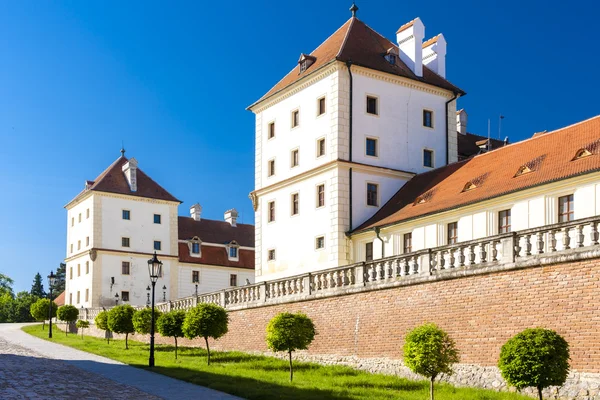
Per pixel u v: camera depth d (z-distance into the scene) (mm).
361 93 43812
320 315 31938
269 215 47781
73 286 75938
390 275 28484
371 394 21656
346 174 42469
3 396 19156
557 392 20859
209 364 30797
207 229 84438
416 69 46750
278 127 48062
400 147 44875
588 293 20797
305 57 46844
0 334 53719
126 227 73688
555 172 30266
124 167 76188
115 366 28219
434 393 22172
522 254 23328
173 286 75812
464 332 24656
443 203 35688
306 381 25047
